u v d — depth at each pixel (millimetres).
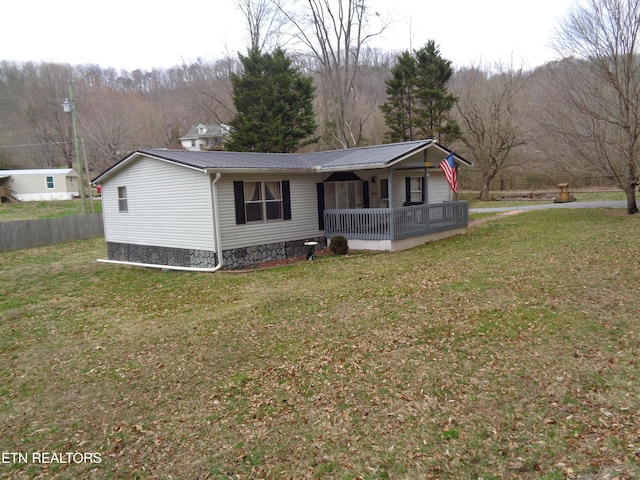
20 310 9961
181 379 5773
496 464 3684
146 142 48312
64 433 4734
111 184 15781
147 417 4910
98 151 45906
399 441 4086
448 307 7527
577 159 18641
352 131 33312
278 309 8383
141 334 7793
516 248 12523
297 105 30656
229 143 30094
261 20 30562
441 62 30781
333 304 8359
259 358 6172
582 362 5238
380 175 16812
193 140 50781
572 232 14414
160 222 14164
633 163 17094
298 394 5082
